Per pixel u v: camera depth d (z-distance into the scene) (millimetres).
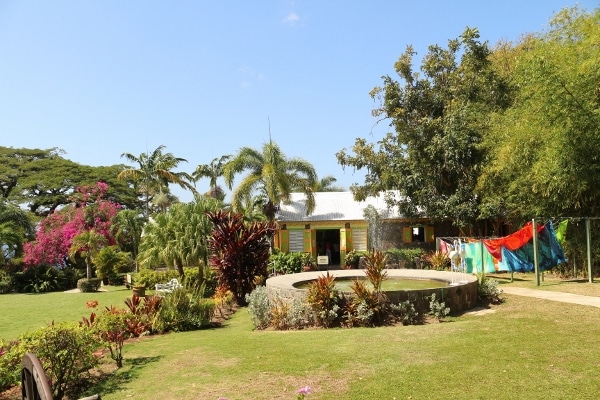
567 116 12453
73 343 6582
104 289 26859
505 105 22547
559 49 13109
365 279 14016
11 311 18547
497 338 7234
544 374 5508
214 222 16562
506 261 14859
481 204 21375
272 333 9430
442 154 22469
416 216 25062
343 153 25547
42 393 3883
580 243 15297
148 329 10891
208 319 12078
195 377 6449
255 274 16062
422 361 6352
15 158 43844
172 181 38469
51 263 30266
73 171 43656
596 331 7285
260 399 5395
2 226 28984
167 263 19844
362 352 7012
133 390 6180
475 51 22969
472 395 5070
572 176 13555
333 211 29281
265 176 26656
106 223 32281
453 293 10195
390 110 24906
